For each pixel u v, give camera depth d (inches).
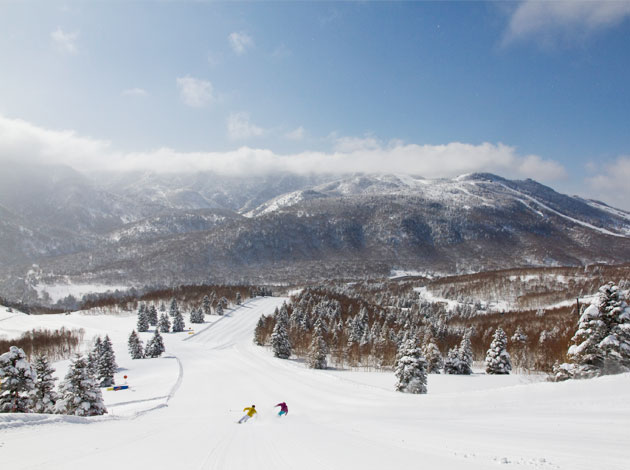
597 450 474.6
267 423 986.1
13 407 1434.5
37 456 496.7
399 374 1989.4
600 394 818.8
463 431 663.1
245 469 446.6
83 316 7047.2
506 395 990.4
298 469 442.3
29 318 6796.3
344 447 576.4
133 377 2974.9
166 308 7603.4
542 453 475.5
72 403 1457.9
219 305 7278.5
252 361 3639.3
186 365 3467.0
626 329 1349.7
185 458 508.1
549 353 3437.5
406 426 769.6
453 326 6289.4
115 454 521.3
